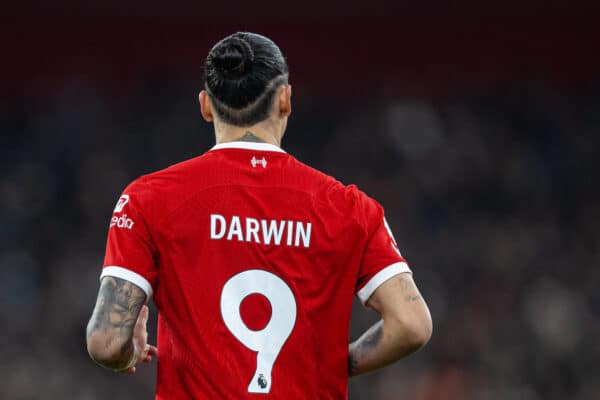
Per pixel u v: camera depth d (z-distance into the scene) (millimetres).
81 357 54812
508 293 62000
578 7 79875
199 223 11039
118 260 10953
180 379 10875
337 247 11203
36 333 57344
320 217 11250
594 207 74188
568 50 80250
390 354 11445
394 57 79750
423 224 71375
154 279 11062
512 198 73688
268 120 11625
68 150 75562
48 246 68062
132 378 49688
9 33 77812
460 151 76062
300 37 79375
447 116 78625
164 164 76125
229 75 11469
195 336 10812
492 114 79062
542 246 68312
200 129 77562
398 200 73062
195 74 79125
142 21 78688
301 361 10922
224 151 11422
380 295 11398
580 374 53719
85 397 49969
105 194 71812
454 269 65375
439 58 79938
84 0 77938
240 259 10992
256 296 10945
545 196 74688
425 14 79688
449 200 73250
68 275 64000
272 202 11203
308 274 11086
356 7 79250
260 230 11078
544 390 52438
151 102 78375
